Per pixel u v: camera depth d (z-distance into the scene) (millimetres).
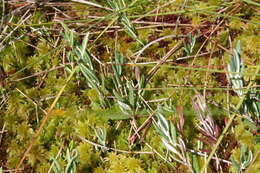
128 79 2039
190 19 2271
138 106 1891
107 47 2191
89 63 1865
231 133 1841
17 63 2160
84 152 1813
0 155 1895
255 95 1846
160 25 2240
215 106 1918
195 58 2102
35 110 1998
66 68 2002
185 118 1883
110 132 1890
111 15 2121
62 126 1917
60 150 1854
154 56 2156
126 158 1786
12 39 2215
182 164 1763
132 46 2182
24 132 1905
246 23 2209
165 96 1987
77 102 2018
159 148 1828
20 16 2324
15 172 1826
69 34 1833
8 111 1983
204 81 2027
